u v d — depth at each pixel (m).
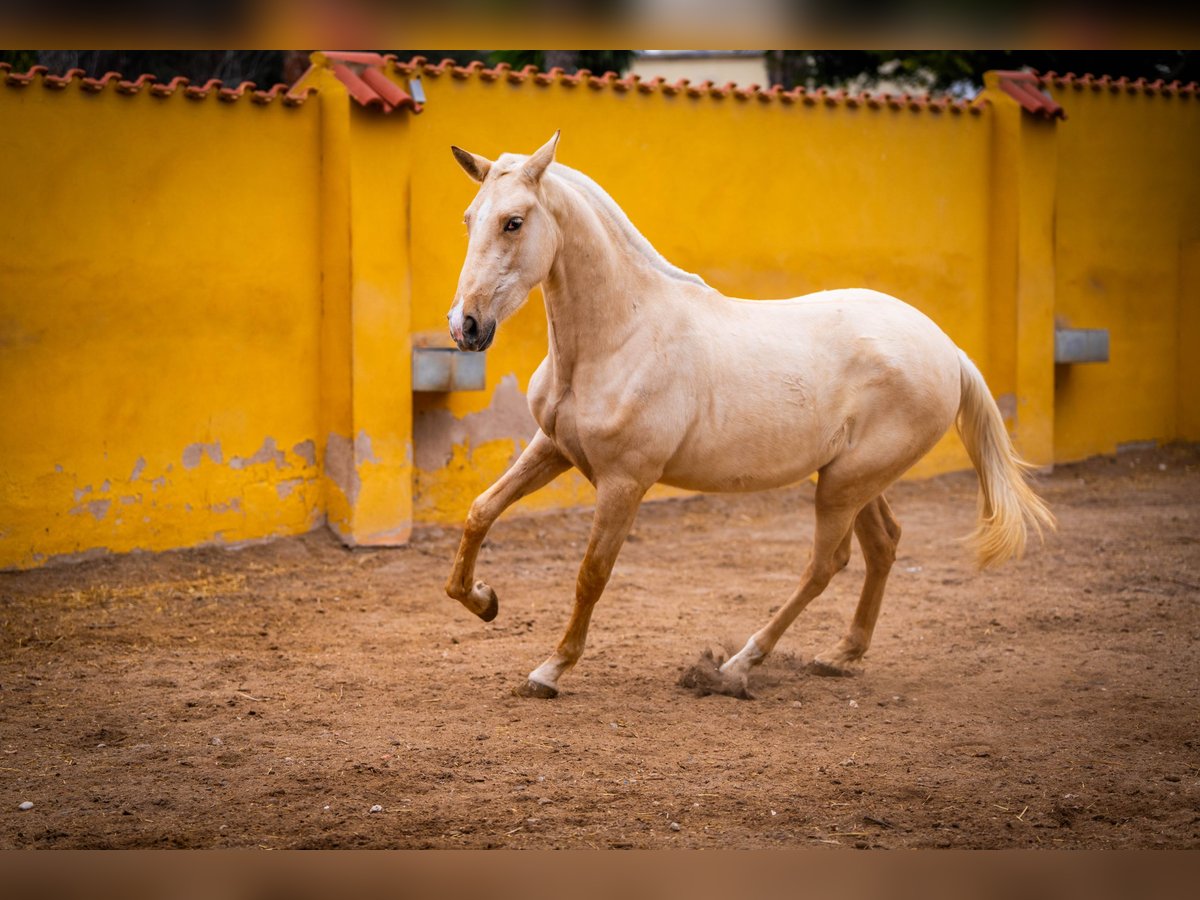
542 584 10.06
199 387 10.55
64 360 9.87
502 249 6.20
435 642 8.27
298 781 5.72
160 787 5.65
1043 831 5.24
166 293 10.33
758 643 7.27
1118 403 16.23
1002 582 10.07
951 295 14.71
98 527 10.11
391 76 11.28
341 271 10.94
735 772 5.89
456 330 6.11
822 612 9.19
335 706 6.87
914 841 5.11
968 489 14.23
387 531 11.12
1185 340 16.70
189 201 10.40
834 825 5.27
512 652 8.02
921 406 7.18
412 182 11.44
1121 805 5.52
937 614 9.09
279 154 10.81
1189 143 16.62
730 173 13.12
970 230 14.78
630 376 6.64
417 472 11.65
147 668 7.62
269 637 8.39
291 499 11.11
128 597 9.32
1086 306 15.82
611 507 6.76
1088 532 11.93
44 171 9.70
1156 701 7.04
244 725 6.53
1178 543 11.43
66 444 9.91
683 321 6.83
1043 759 6.12
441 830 5.17
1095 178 15.77
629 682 7.38
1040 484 14.62
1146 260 16.34
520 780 5.75
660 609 9.25
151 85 10.13
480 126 11.75
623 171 12.51
